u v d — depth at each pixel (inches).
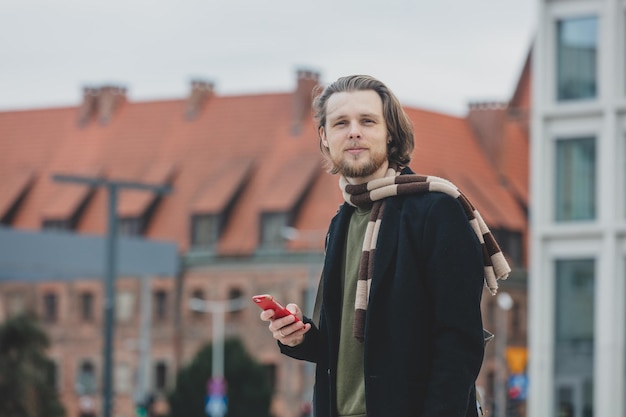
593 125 1679.4
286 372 3917.3
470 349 221.1
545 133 1705.2
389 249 224.7
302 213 3954.2
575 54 1691.7
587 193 1683.1
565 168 1695.4
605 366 1656.0
